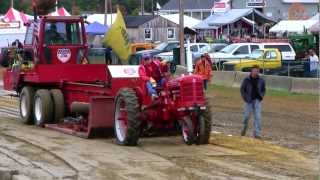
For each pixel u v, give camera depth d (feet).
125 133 46.62
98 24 182.09
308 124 62.13
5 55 82.69
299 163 40.06
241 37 209.26
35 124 60.85
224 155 42.75
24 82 63.82
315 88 90.89
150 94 46.29
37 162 40.01
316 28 161.79
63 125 58.03
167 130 51.19
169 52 150.41
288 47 141.49
